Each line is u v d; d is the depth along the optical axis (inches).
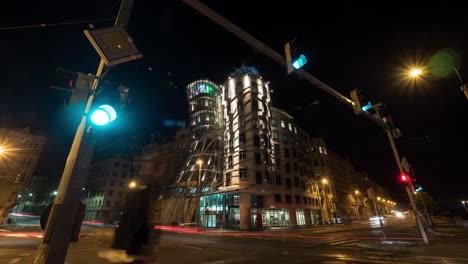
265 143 1441.9
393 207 5649.6
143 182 113.0
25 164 1573.6
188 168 1588.3
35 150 1637.6
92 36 119.3
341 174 2736.2
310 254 344.5
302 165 1801.2
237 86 1609.3
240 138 1429.6
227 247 450.6
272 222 1360.7
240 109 1513.3
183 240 601.0
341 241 530.9
